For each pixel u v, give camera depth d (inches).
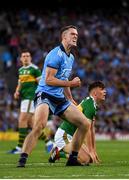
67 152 820.6
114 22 2878.9
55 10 2942.9
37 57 2588.6
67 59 719.7
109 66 2556.6
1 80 2445.9
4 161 880.3
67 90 751.7
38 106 703.1
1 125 2158.0
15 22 2822.3
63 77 722.8
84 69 2518.5
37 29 2795.3
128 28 2824.8
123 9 2960.1
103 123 2201.0
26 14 2888.8
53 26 2812.5
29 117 1132.5
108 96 2335.1
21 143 1134.4
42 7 2945.4
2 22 2805.1
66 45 719.1
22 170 653.9
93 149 799.1
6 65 2568.9
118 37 2763.3
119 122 2219.5
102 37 2758.4
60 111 713.0
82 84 2429.9
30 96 1127.0
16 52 2630.4
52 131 2014.0
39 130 693.3
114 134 2191.2
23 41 2696.9
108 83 2443.4
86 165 746.8
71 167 705.6
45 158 981.2
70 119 713.0
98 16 2915.8
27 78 1126.4
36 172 628.1
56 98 708.0
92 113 776.3
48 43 2694.4
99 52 2652.6
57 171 642.8
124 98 2354.8
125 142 1879.9
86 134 724.7
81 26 2832.2
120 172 636.1
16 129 2151.8
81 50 2662.4
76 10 2952.8
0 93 2337.6
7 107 2241.6
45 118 696.4
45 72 708.0
